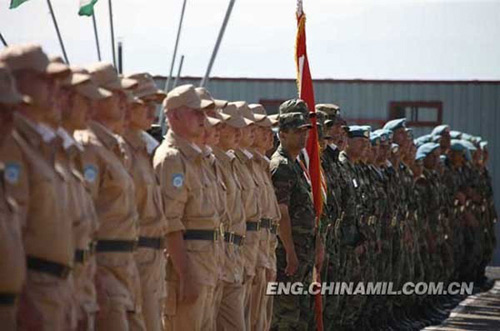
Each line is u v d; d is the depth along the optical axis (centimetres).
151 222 1752
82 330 1506
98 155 1617
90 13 2711
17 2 2517
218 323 2073
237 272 2084
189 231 1919
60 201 1380
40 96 1374
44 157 1380
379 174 3148
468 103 5716
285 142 2403
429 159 3900
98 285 1622
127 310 1638
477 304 4159
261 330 2284
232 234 2084
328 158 2739
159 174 1878
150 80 1767
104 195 1631
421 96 5703
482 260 4872
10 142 1320
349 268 2812
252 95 5478
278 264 2381
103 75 1658
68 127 1527
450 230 4119
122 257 1639
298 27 2630
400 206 3331
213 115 2052
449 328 3462
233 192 2097
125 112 1686
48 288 1371
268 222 2284
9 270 1249
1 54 1382
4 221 1250
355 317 2908
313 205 2423
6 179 1302
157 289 1764
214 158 2039
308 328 2439
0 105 1252
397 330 3288
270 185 2322
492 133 5731
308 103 2611
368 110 5688
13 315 1265
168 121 1928
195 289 1909
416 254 3538
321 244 2497
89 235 1508
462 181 4469
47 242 1367
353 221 2803
